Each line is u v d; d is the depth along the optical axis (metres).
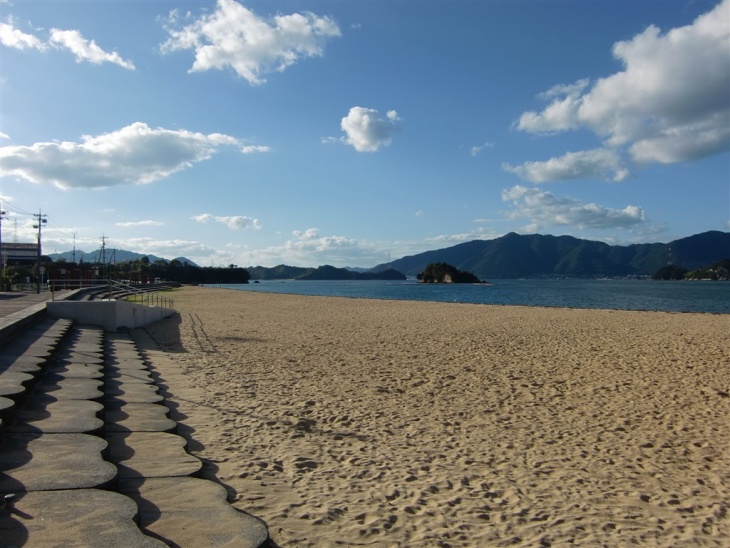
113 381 9.91
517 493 5.30
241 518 4.30
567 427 7.73
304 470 5.81
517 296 80.12
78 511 3.86
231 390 9.88
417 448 6.70
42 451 5.15
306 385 10.40
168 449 6.03
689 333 19.33
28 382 7.58
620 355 14.19
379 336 19.00
